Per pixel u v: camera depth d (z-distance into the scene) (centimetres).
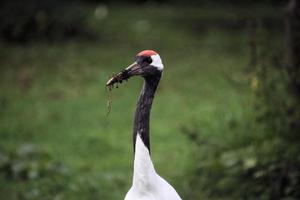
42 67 1816
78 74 1767
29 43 2031
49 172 1145
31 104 1558
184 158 1220
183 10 2612
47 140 1348
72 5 2202
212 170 1077
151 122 1458
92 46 2045
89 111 1523
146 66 696
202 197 1048
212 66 1842
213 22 2381
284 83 1034
